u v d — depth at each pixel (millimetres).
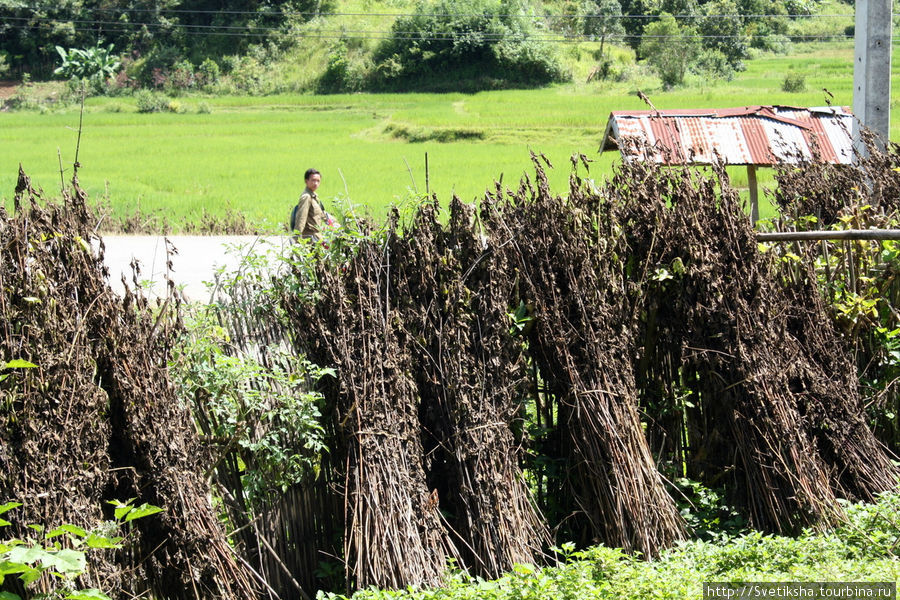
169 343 7285
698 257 8672
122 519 6773
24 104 95375
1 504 6137
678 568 6996
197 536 6801
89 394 6539
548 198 8781
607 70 98562
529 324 8484
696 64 92188
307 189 15203
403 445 7703
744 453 8367
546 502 8578
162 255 23969
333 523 7977
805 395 8680
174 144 64000
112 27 114062
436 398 7977
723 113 18094
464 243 8430
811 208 10766
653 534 7805
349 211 8656
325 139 66250
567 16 118625
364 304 8039
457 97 90812
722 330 8531
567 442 8531
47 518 6230
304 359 7844
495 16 103000
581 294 8438
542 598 6512
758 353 8438
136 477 6754
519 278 8523
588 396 8117
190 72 104875
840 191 10867
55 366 6410
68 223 6895
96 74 103000
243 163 53094
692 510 8602
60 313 6566
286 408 7723
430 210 8539
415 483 7590
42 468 6273
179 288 8148
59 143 65375
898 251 9453
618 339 8469
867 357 9805
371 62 104688
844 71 90375
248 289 8320
